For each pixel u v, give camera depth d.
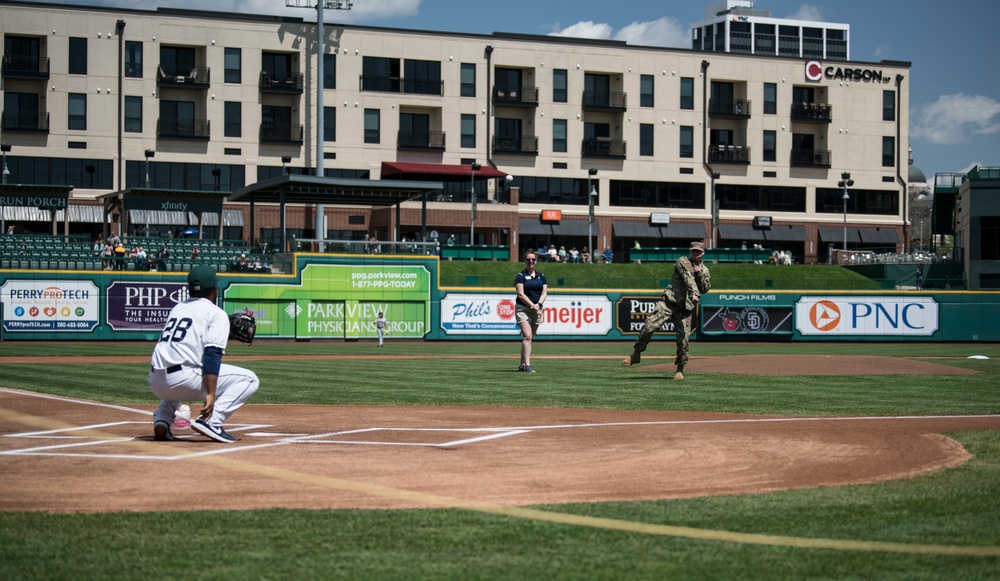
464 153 62.12
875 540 5.66
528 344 19.88
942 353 33.81
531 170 63.50
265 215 57.88
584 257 58.78
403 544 5.52
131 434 9.80
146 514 6.19
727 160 67.19
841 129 69.88
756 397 14.27
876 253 64.19
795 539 5.67
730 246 67.94
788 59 68.56
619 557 5.28
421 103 61.12
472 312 43.56
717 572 5.01
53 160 54.50
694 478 7.55
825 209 69.75
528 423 10.96
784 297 46.25
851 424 10.95
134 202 45.19
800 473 7.81
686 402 13.52
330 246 42.12
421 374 19.61
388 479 7.41
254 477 7.44
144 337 38.78
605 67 64.75
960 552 5.41
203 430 9.07
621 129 65.19
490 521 6.06
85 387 15.44
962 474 7.79
